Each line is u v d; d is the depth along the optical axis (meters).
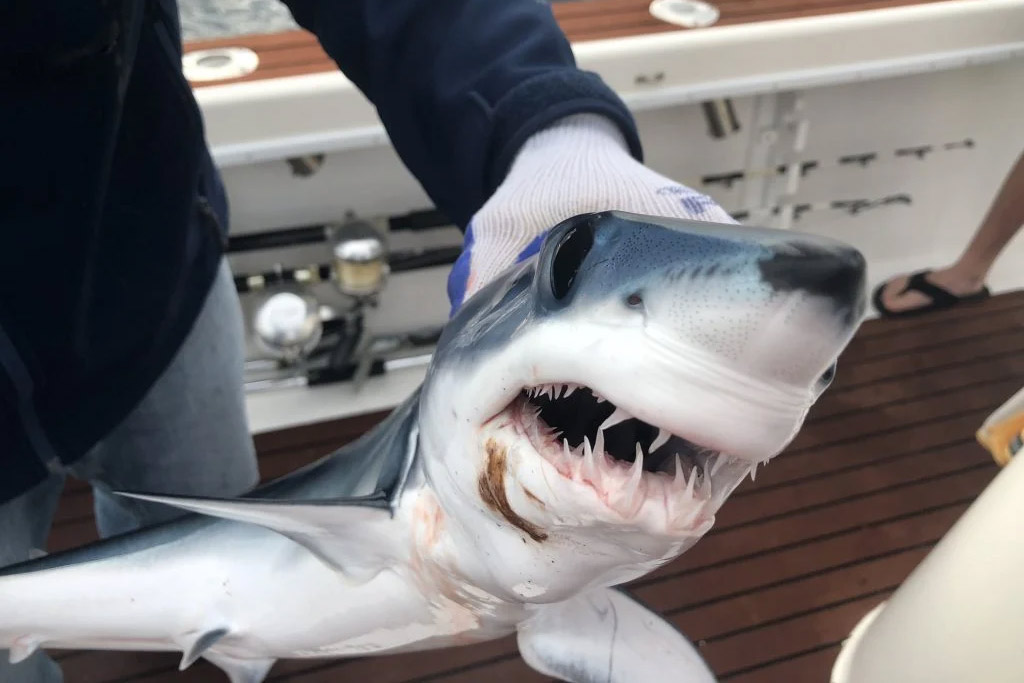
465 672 1.68
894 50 2.11
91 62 0.77
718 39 1.97
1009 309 2.69
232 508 0.68
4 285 0.85
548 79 0.94
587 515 0.50
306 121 1.75
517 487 0.53
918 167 2.63
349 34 1.01
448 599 0.74
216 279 1.21
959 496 2.11
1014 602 1.18
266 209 2.02
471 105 0.95
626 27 1.99
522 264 0.62
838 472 2.15
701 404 0.45
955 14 2.13
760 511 2.04
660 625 0.90
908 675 1.37
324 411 2.19
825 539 1.99
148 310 1.02
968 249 2.58
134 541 0.86
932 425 2.29
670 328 0.46
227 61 1.79
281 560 0.81
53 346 0.92
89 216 0.85
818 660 1.76
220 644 0.87
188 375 1.21
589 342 0.48
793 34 2.01
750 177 2.37
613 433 0.56
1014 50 2.19
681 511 0.48
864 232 2.72
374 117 1.79
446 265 2.12
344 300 2.27
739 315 0.44
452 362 0.60
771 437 0.45
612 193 0.82
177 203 1.00
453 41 0.98
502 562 0.60
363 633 0.82
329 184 2.03
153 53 0.90
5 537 0.97
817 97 2.37
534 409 0.56
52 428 0.99
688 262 0.47
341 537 0.72
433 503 0.68
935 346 2.55
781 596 1.87
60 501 1.95
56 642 0.89
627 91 1.95
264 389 2.21
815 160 2.49
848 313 0.44
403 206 2.11
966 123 2.58
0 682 1.03
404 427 0.76
